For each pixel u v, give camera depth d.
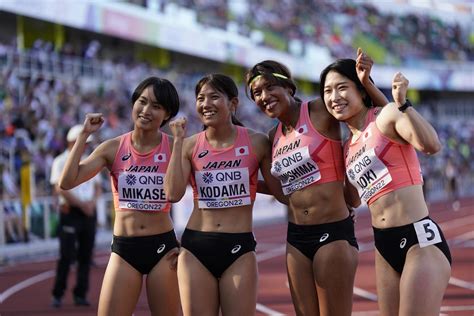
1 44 22.86
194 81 31.52
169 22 31.50
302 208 5.75
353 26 46.66
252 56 37.03
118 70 26.92
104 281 5.83
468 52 52.03
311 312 5.85
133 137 5.97
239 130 5.86
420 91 50.41
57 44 27.00
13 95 20.48
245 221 5.73
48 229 17.45
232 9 38.16
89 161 5.92
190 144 5.88
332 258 5.62
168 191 5.59
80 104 23.25
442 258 4.95
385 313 5.22
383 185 5.16
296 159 5.70
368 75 5.27
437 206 33.53
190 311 5.57
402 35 49.19
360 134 5.33
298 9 43.59
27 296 11.13
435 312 4.82
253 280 5.62
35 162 19.05
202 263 5.63
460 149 45.56
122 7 28.53
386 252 5.18
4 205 15.77
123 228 5.87
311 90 42.56
